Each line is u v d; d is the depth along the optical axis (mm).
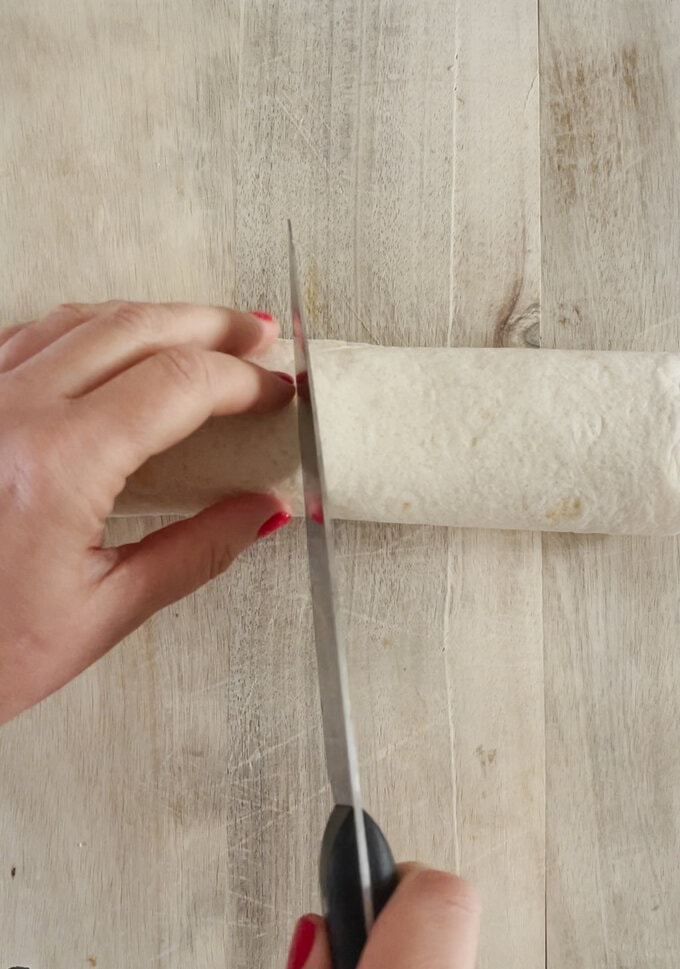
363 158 302
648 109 297
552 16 301
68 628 210
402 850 287
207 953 289
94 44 309
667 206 294
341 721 190
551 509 263
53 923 293
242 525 239
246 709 293
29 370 208
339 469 260
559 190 297
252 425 260
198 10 308
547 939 283
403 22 303
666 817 283
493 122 300
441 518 271
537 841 285
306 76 304
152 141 306
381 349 272
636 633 288
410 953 174
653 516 263
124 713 296
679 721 285
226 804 292
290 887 288
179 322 227
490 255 297
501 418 257
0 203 307
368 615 292
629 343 293
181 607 296
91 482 196
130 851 293
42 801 296
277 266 302
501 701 289
